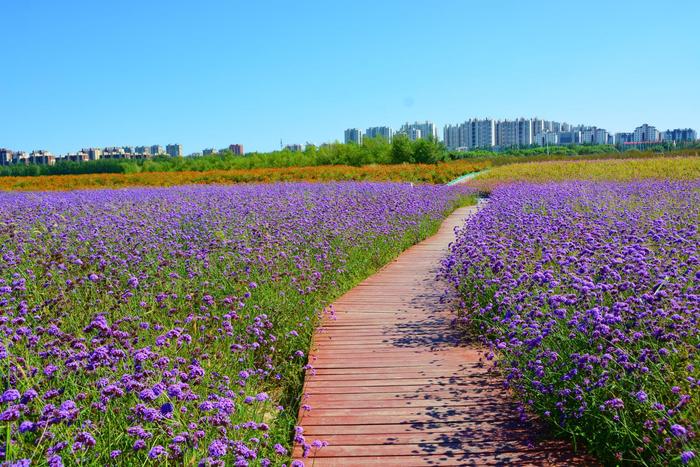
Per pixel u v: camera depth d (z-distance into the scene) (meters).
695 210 12.03
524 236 8.52
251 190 21.16
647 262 6.26
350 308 8.30
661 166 35.62
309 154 73.69
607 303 5.26
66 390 3.74
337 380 5.55
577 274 5.87
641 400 3.52
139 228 9.77
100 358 3.76
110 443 3.29
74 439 3.06
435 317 7.74
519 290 6.05
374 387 5.34
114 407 3.55
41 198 17.70
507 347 5.28
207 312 6.04
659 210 12.52
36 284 6.59
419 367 5.85
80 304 6.00
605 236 8.47
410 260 12.23
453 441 4.24
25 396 3.17
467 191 29.03
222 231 10.05
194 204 14.85
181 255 8.18
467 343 6.60
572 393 4.20
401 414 4.73
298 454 4.09
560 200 15.00
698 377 3.89
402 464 3.92
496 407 4.81
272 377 5.64
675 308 4.50
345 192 19.72
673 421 3.51
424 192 22.34
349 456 4.05
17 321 4.61
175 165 73.69
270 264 7.93
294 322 6.75
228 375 4.86
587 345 4.41
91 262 7.71
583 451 4.02
